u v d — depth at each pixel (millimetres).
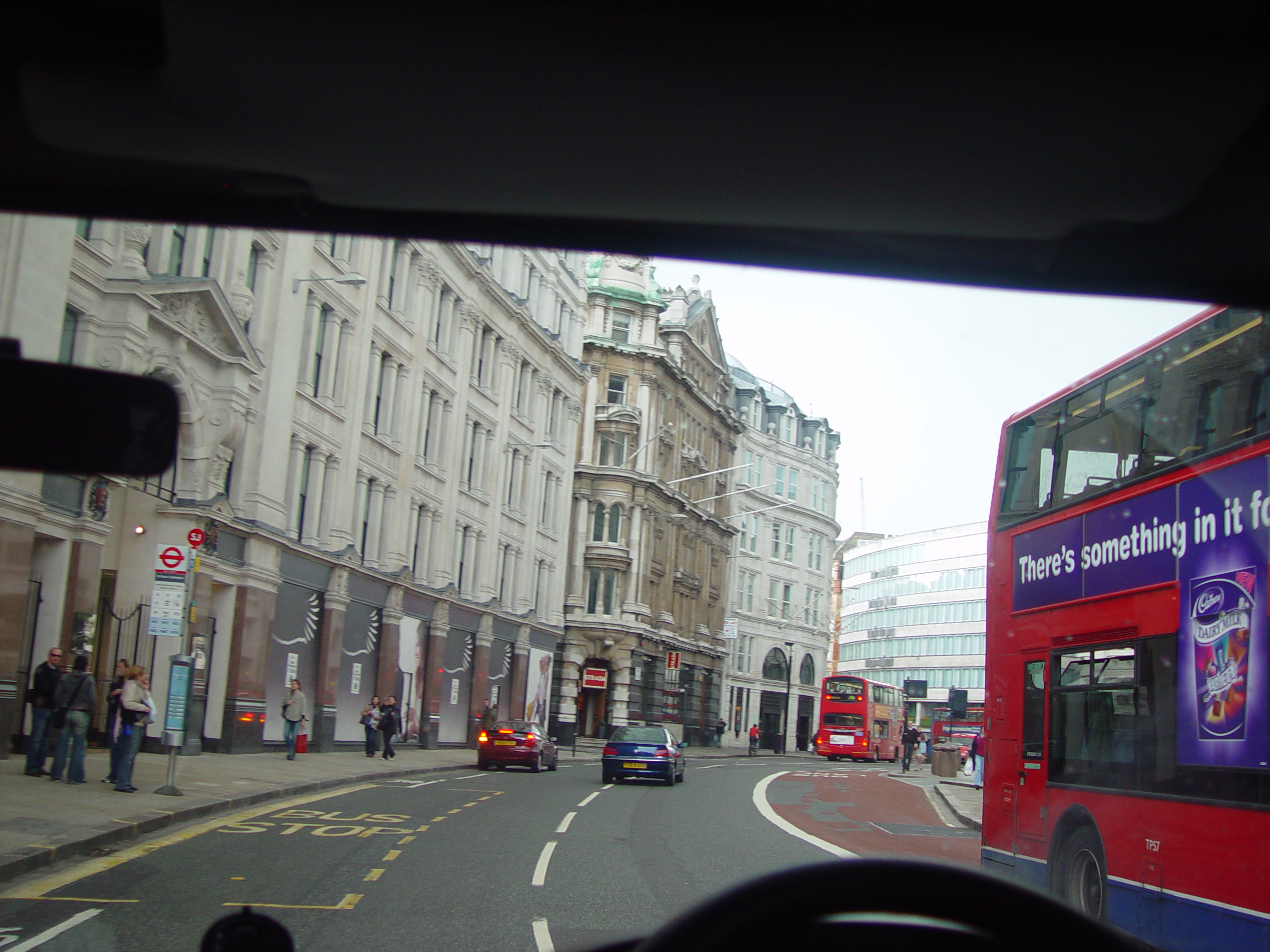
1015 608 12516
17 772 18953
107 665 25109
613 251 4664
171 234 25219
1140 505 9922
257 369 28219
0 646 19781
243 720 28531
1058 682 11336
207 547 26438
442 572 41594
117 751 18297
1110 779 10156
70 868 12055
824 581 94188
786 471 90250
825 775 44406
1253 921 8039
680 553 71062
